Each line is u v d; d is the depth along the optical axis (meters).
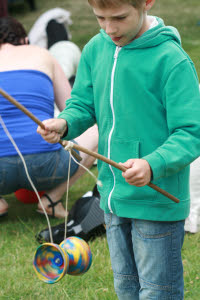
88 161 3.48
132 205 1.97
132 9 1.76
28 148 3.20
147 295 2.02
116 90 1.95
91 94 2.13
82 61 2.14
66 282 2.71
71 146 1.81
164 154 1.78
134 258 2.11
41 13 11.54
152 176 1.79
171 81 1.84
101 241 3.13
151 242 1.97
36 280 2.76
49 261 1.97
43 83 3.33
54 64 3.53
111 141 1.99
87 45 2.12
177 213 1.96
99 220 3.17
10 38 3.48
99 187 2.10
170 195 1.90
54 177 3.33
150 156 1.78
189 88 1.84
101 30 2.08
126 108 1.93
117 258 2.11
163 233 1.96
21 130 3.20
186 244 3.03
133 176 1.76
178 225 1.99
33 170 3.24
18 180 3.30
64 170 3.34
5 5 8.72
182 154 1.79
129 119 1.93
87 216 3.18
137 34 1.91
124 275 2.11
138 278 2.13
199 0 10.80
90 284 2.70
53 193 3.55
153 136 1.92
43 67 3.39
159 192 1.93
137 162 1.76
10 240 3.24
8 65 3.32
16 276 2.80
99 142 2.08
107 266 2.82
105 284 2.69
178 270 2.02
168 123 1.87
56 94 3.58
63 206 3.73
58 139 1.95
